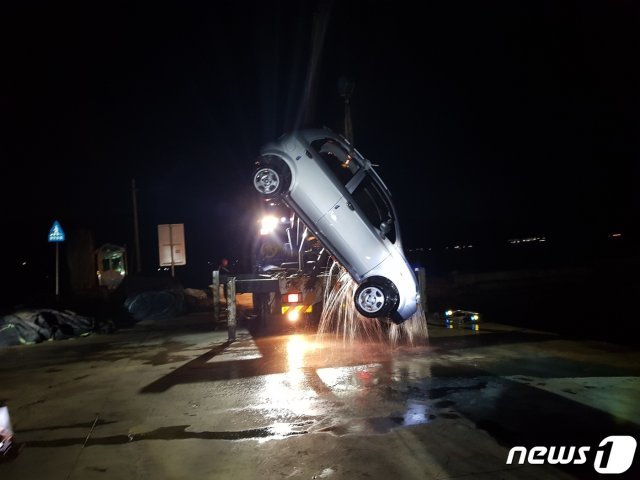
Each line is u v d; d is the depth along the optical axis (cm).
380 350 891
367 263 836
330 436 498
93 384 748
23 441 522
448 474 413
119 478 430
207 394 662
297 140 820
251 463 447
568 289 1795
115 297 1831
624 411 537
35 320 1169
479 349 863
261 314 1239
